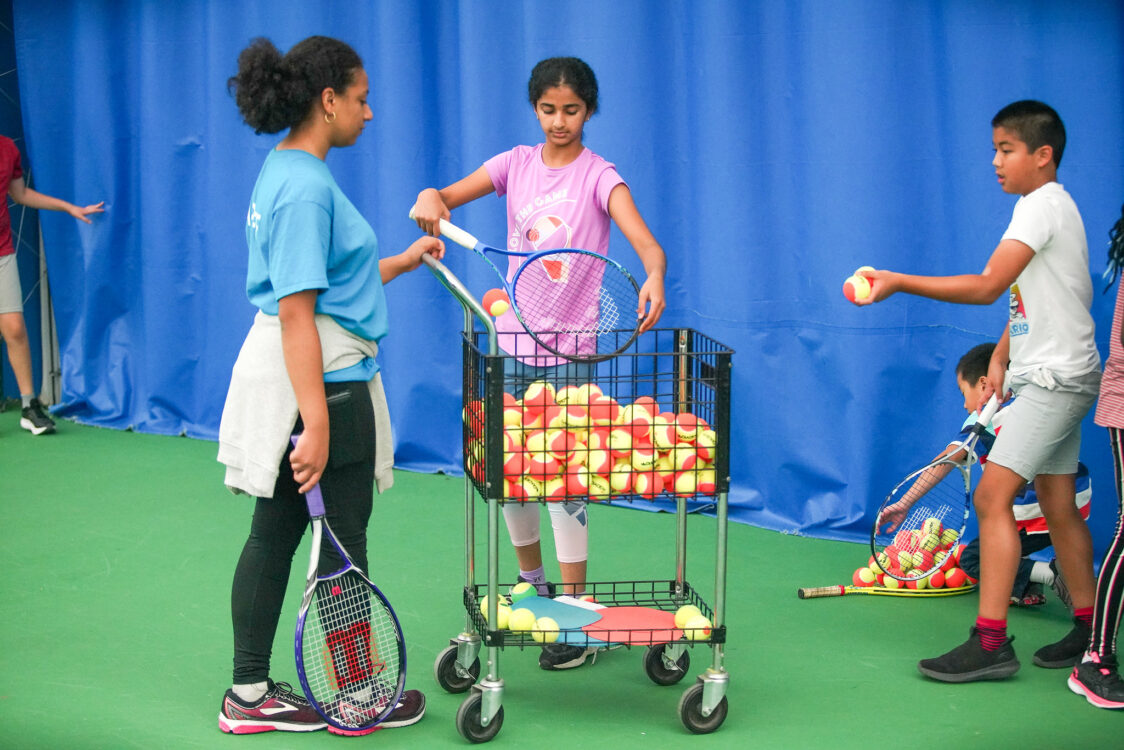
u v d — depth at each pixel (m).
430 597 3.85
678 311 4.80
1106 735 2.88
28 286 6.55
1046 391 3.15
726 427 2.86
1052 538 3.37
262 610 2.86
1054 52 3.97
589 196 3.35
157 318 6.09
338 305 2.75
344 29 5.36
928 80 4.16
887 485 4.44
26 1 6.15
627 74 4.69
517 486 2.84
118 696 3.08
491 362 2.74
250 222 2.75
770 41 4.41
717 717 2.91
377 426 2.92
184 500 4.96
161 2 5.79
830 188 4.36
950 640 3.52
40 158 6.30
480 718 2.84
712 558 4.28
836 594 3.89
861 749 2.81
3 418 6.45
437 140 5.23
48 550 4.30
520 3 4.88
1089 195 3.96
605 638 2.92
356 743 2.85
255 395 2.75
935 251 4.25
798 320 4.53
